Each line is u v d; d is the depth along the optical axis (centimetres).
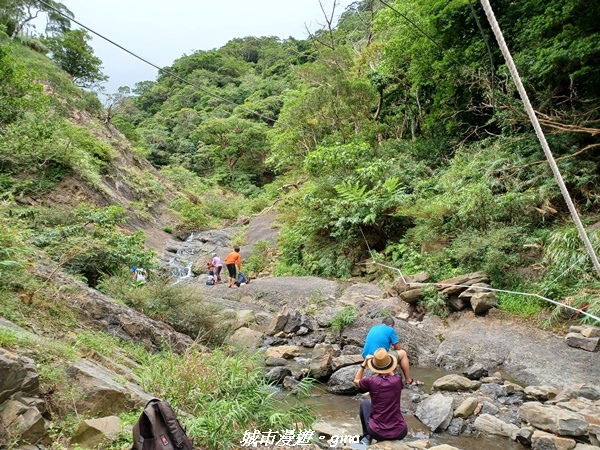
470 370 661
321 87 1878
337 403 589
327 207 1257
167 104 5803
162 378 470
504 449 450
